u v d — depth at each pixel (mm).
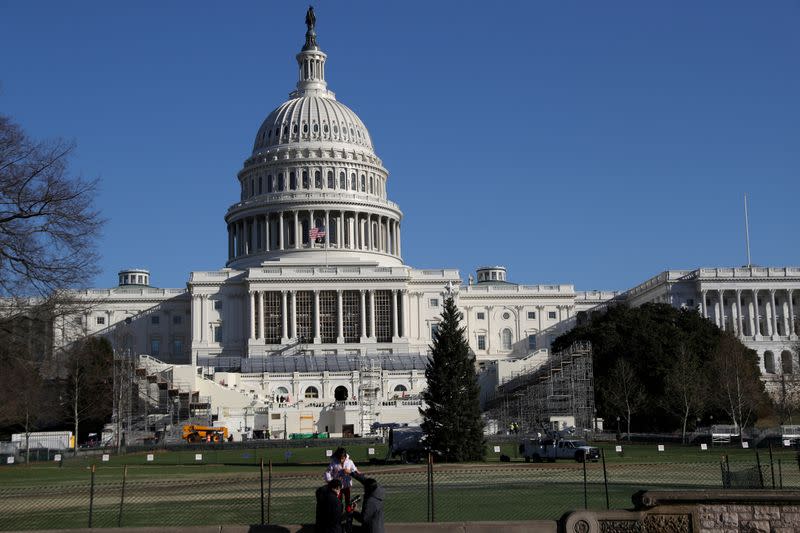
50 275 56062
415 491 55750
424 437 87125
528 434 121312
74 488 59219
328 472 35938
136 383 149750
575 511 34812
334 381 176375
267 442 118438
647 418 142875
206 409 150875
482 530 34938
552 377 137125
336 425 151500
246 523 44062
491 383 181375
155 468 82562
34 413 120062
